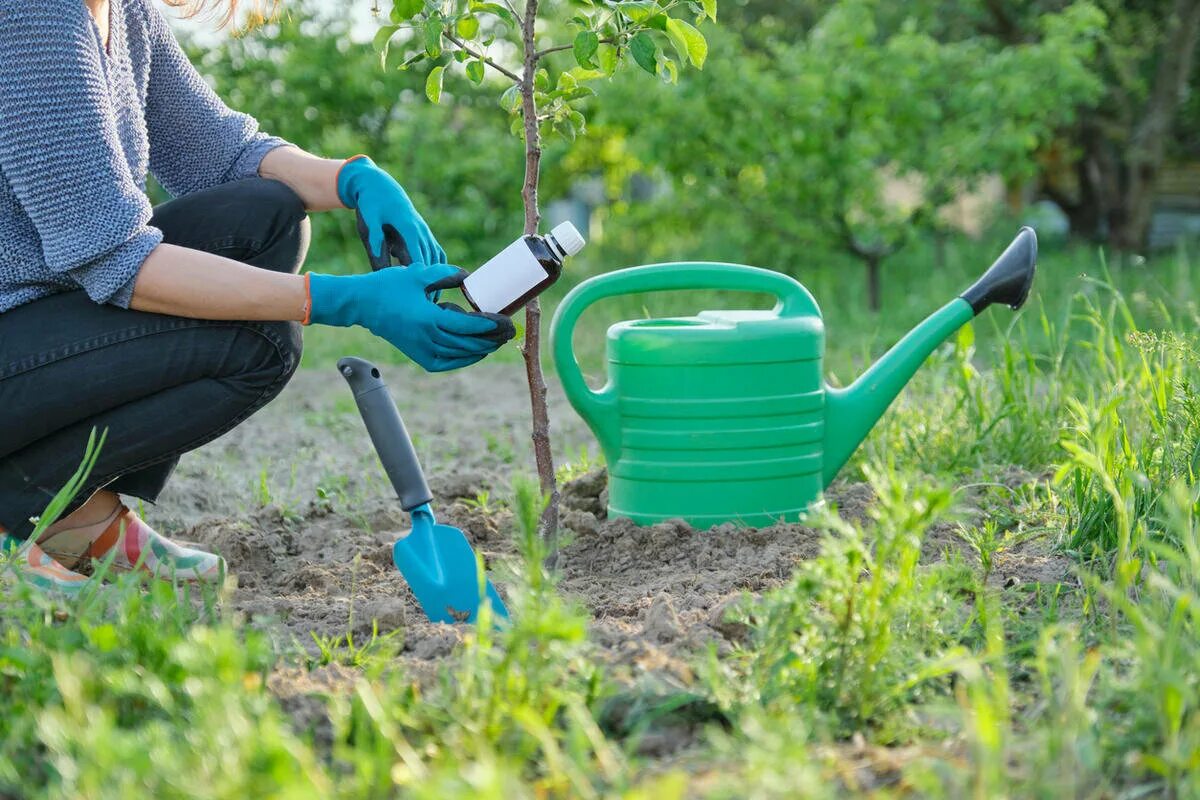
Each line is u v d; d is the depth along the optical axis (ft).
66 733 4.56
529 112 7.59
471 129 29.84
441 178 28.73
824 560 5.42
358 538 9.27
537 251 7.00
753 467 8.64
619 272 8.72
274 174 8.14
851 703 5.53
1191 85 35.45
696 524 8.67
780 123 23.88
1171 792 4.72
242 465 13.02
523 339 7.99
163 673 5.30
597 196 37.37
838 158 23.75
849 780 4.87
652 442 8.68
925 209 24.58
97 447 7.30
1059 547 8.02
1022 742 5.07
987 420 11.25
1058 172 39.58
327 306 6.93
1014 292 8.97
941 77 24.20
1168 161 41.68
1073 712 4.89
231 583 7.13
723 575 7.65
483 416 15.84
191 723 4.91
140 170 7.38
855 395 9.01
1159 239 40.93
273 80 29.50
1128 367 11.00
